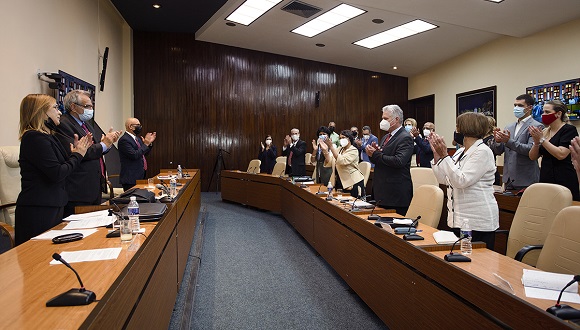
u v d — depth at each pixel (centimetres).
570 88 604
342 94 1098
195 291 314
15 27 407
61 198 234
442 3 555
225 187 798
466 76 876
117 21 834
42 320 99
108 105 757
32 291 119
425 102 1098
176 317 263
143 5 751
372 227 246
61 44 528
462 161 231
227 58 978
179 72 944
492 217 225
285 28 827
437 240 199
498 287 137
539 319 116
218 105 973
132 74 910
